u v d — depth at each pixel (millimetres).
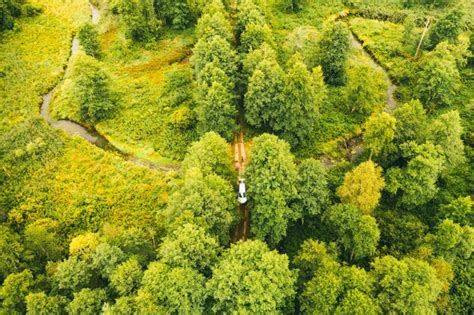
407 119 69500
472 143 76750
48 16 119938
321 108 85188
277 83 75812
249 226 66500
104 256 52781
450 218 63594
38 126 85062
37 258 61312
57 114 90125
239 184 66562
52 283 54344
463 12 90562
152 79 96438
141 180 75375
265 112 77812
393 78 93125
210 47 82750
